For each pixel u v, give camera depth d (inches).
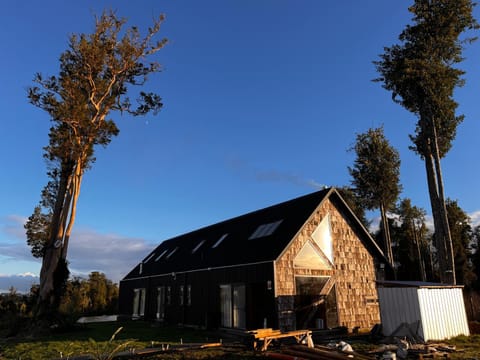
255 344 445.7
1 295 1028.5
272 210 832.3
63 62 819.4
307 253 663.8
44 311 721.6
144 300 1041.5
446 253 810.2
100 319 1173.7
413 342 494.9
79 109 776.9
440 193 845.2
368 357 404.8
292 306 605.3
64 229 797.9
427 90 879.7
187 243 1053.2
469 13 866.1
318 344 504.7
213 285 736.3
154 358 413.7
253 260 652.1
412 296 535.8
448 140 913.5
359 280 721.6
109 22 842.2
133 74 909.8
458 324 558.6
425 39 898.7
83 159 825.5
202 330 711.7
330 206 736.3
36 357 447.5
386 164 1280.8
